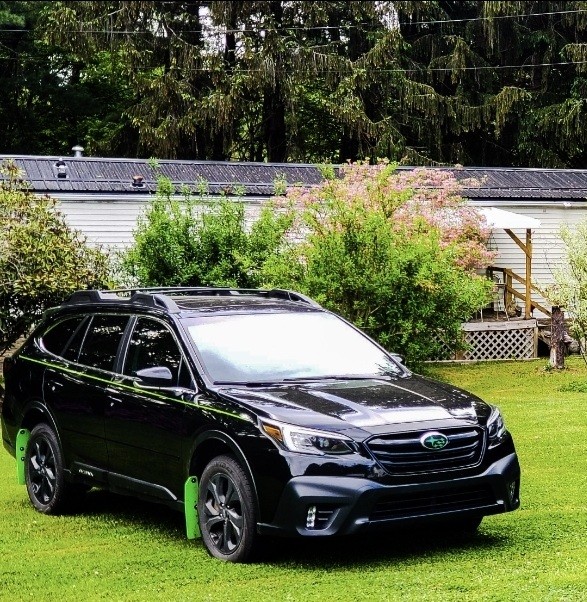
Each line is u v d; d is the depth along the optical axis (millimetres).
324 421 6219
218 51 37312
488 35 39406
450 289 15422
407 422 6305
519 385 17812
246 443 6281
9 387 8758
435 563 6379
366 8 37969
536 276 25031
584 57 38812
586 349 17641
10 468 11125
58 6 36219
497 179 25812
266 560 6492
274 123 39562
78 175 21812
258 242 16156
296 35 38156
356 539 7094
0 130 40812
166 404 6934
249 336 7367
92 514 8250
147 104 37031
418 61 40406
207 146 38125
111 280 16031
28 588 6125
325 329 7762
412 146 39438
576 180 26281
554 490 8695
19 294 15414
